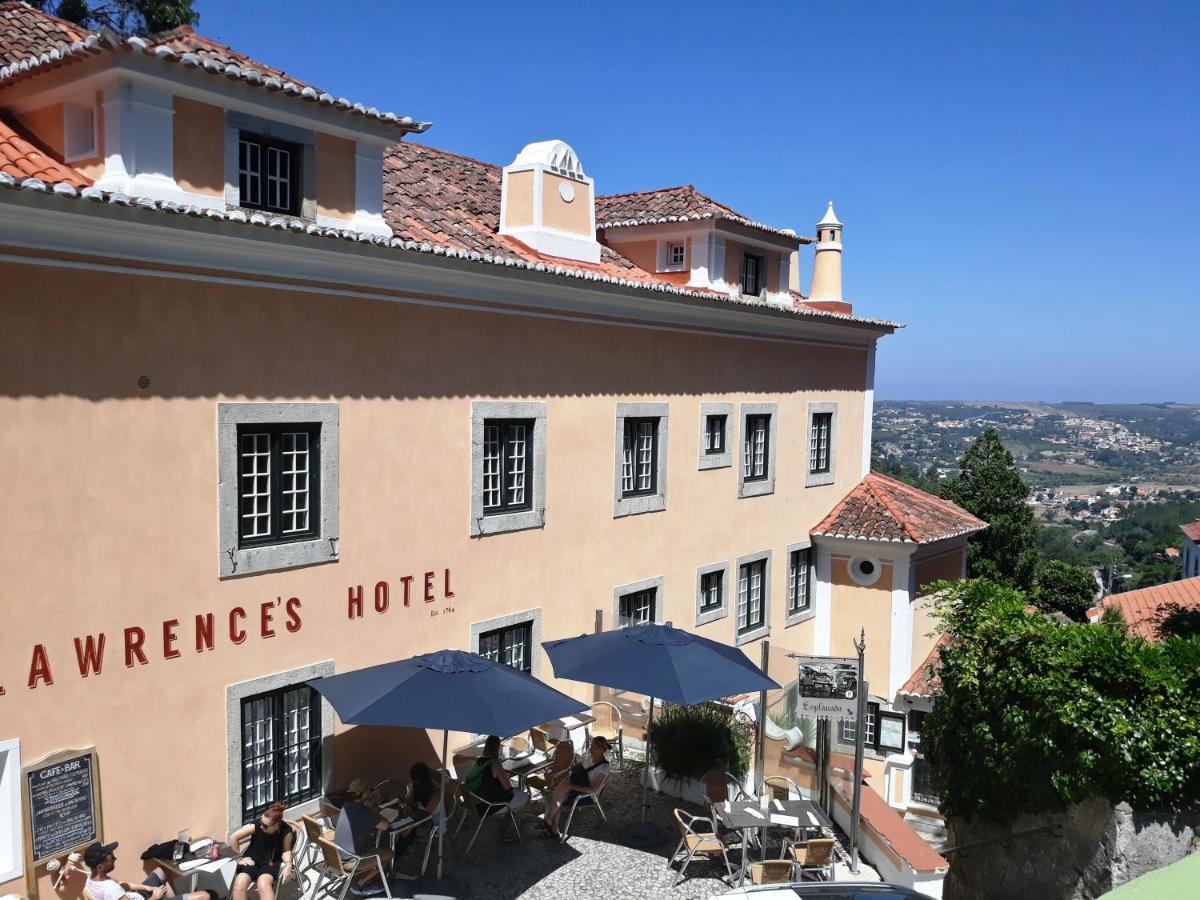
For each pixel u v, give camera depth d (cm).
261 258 962
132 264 868
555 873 1029
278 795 1043
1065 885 1082
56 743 842
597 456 1438
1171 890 586
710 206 1722
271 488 1017
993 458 3347
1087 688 1029
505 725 901
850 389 2089
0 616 799
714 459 1686
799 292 2305
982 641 1170
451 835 1106
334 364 1052
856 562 1939
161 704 918
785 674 1222
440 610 1201
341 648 1086
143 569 896
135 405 880
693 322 1603
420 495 1165
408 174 1505
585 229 1533
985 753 1162
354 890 952
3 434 794
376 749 1136
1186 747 979
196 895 855
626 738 1385
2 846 808
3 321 788
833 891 821
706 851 1055
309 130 1009
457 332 1196
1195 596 2530
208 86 901
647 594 1582
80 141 920
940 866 1005
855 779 1084
